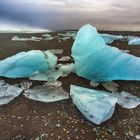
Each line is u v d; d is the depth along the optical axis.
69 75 2.82
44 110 2.17
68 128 1.94
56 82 2.64
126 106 2.24
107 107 2.03
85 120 2.04
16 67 2.75
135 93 2.47
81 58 2.76
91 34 2.88
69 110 2.17
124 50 3.65
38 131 1.91
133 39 4.23
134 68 2.65
